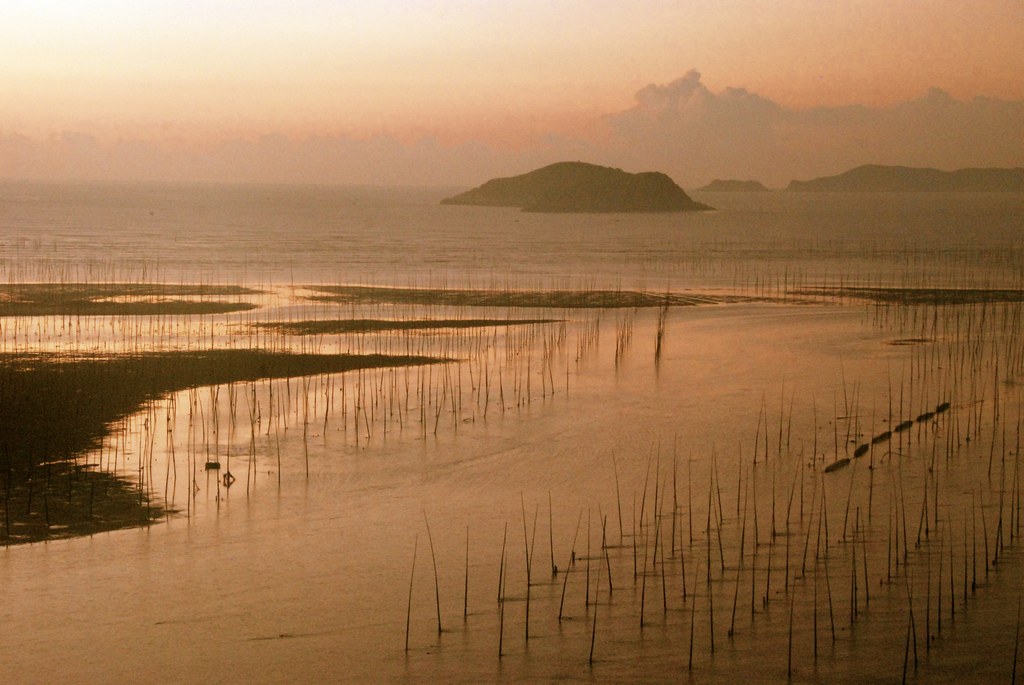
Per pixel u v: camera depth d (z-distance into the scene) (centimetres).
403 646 1295
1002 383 3158
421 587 1510
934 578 1505
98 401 2781
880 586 1477
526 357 3628
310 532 1788
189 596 1474
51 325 4150
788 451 2352
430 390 3006
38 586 1513
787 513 1800
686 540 1712
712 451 2362
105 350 3534
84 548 1694
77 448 2330
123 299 4934
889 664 1222
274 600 1459
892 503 1917
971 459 2239
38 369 3153
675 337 4162
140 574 1567
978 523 1781
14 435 2416
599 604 1427
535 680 1194
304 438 2459
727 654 1257
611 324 4516
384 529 1803
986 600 1413
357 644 1301
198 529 1800
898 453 2300
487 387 2873
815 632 1302
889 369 3434
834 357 3691
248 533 1778
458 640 1313
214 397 2752
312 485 2091
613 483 2111
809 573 1540
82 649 1291
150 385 2995
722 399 2952
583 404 2872
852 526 1777
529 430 2569
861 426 2598
